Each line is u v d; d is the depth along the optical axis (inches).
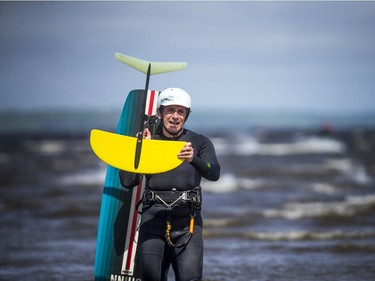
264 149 7490.2
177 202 815.7
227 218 2032.5
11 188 3122.5
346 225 1878.7
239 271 1284.4
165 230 815.7
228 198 2593.5
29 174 4028.1
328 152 6481.3
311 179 3415.4
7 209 2336.4
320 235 1686.8
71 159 5733.3
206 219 2017.7
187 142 815.7
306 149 7268.7
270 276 1237.1
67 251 1526.8
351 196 2593.5
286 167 4335.6
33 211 2273.6
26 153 7042.3
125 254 914.1
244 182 3267.7
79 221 2027.6
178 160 810.2
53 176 3836.1
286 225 1892.2
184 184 822.5
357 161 4923.7
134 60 847.7
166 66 846.5
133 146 833.5
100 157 833.5
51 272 1291.8
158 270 804.6
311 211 2149.4
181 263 801.6
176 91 835.4
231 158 5634.8
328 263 1350.9
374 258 1392.7
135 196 919.0
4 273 1284.4
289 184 3132.4
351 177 3506.4
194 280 792.9
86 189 3021.7
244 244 1592.0
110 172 930.1
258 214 2110.0
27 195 2792.8
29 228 1904.5
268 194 2721.5
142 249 818.2
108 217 923.4
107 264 916.6
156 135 850.8
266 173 3814.0
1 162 5393.7
